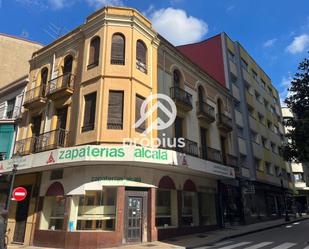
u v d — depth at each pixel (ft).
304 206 144.46
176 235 50.44
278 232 57.47
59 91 52.13
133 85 48.42
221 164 66.59
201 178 62.64
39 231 46.57
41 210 48.29
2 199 58.54
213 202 65.87
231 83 88.99
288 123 55.98
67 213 43.42
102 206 43.70
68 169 46.37
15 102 65.72
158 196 50.49
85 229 42.96
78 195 43.91
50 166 45.88
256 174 88.43
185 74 64.39
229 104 83.35
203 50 98.12
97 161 42.06
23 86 65.10
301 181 139.23
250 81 103.96
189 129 60.80
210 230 60.49
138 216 44.93
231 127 77.20
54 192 46.98
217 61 93.30
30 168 47.96
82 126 47.50
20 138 59.72
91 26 52.95
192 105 63.72
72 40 56.95
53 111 53.93
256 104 105.09
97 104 46.57
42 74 62.23
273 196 104.58
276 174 110.42
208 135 67.62
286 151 57.62
